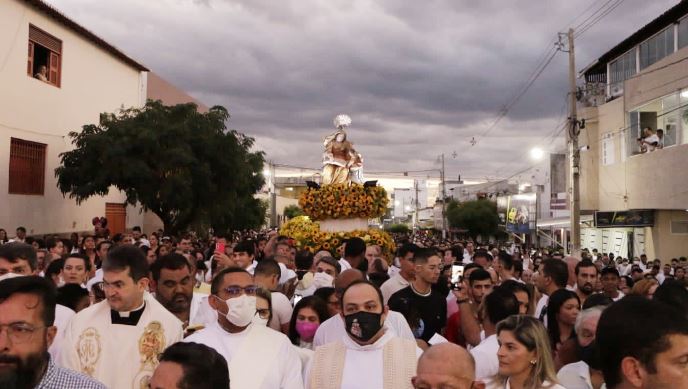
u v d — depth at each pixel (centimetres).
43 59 2333
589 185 3266
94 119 2666
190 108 2338
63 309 495
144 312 430
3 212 2038
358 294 420
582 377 429
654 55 2655
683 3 2277
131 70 3050
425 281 646
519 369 383
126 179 2153
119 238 1409
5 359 278
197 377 258
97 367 412
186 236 1794
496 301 512
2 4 2008
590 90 3341
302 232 1467
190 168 2236
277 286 694
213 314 520
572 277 880
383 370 415
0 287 287
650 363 214
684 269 1622
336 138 1759
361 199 1487
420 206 10781
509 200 4994
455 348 315
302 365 452
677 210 2548
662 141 2542
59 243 1105
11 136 2077
